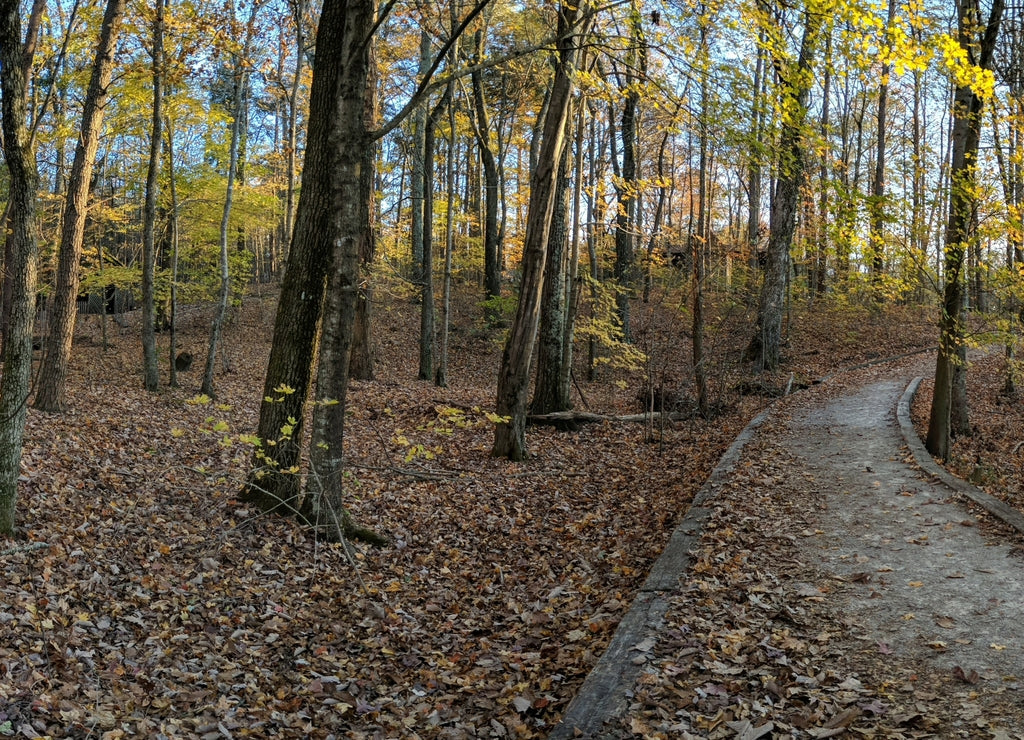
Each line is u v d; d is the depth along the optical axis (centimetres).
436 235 3195
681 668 430
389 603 634
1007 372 1641
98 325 2552
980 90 577
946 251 949
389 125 671
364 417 1345
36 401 1102
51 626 475
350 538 755
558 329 1425
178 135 2184
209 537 684
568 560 753
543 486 1043
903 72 599
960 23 942
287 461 757
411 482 1007
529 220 1110
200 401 623
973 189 885
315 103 730
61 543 609
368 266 1662
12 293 586
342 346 712
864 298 2528
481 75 1970
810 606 526
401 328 2492
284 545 696
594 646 510
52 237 1869
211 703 438
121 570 595
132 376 1709
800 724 366
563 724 379
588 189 1598
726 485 890
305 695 468
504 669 511
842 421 1324
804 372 2091
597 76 1083
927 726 360
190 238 2288
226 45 1323
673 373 1848
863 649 454
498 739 412
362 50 666
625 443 1330
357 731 430
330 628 572
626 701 399
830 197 916
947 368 1048
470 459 1155
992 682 402
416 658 538
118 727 393
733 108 801
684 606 527
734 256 2189
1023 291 957
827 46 684
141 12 1252
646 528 818
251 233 2903
